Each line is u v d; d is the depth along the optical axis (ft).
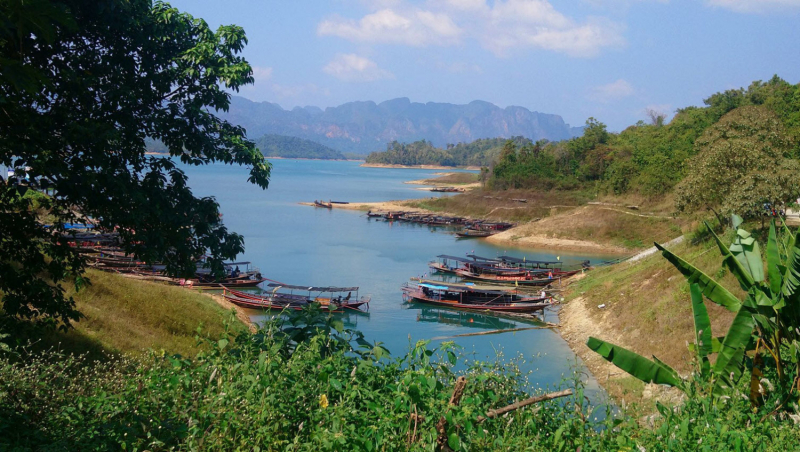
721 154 98.53
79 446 18.30
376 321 101.24
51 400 20.43
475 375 23.30
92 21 35.40
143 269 118.21
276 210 276.41
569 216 202.59
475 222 237.45
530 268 147.43
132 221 34.40
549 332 93.61
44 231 34.09
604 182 256.11
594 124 341.82
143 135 38.19
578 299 108.68
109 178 32.53
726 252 29.73
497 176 317.63
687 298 76.23
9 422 18.58
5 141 29.14
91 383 22.53
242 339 26.53
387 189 452.76
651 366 26.96
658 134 286.87
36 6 21.80
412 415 20.10
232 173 604.08
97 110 35.78
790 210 117.70
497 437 20.89
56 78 33.58
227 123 42.83
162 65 40.09
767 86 274.77
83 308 58.70
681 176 193.06
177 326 67.15
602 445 20.81
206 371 22.82
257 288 121.60
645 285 93.30
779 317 26.76
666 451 20.22
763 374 27.63
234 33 41.47
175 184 39.11
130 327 59.62
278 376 21.24
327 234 206.69
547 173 297.74
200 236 39.78
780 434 21.29
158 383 21.90
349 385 21.06
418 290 120.26
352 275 139.23
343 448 18.44
